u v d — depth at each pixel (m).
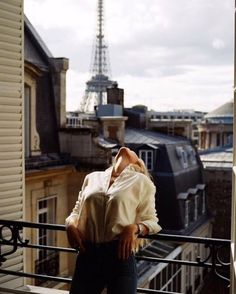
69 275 13.37
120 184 2.92
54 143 14.46
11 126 4.57
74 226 3.04
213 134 38.53
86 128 14.19
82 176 13.98
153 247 16.58
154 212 3.01
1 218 4.48
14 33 4.61
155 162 21.30
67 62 15.11
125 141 22.95
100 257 2.95
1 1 4.48
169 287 17.28
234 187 3.09
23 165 4.69
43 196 12.68
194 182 23.81
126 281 2.91
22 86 4.69
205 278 20.69
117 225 2.85
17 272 4.21
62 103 14.97
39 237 12.38
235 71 3.15
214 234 25.83
